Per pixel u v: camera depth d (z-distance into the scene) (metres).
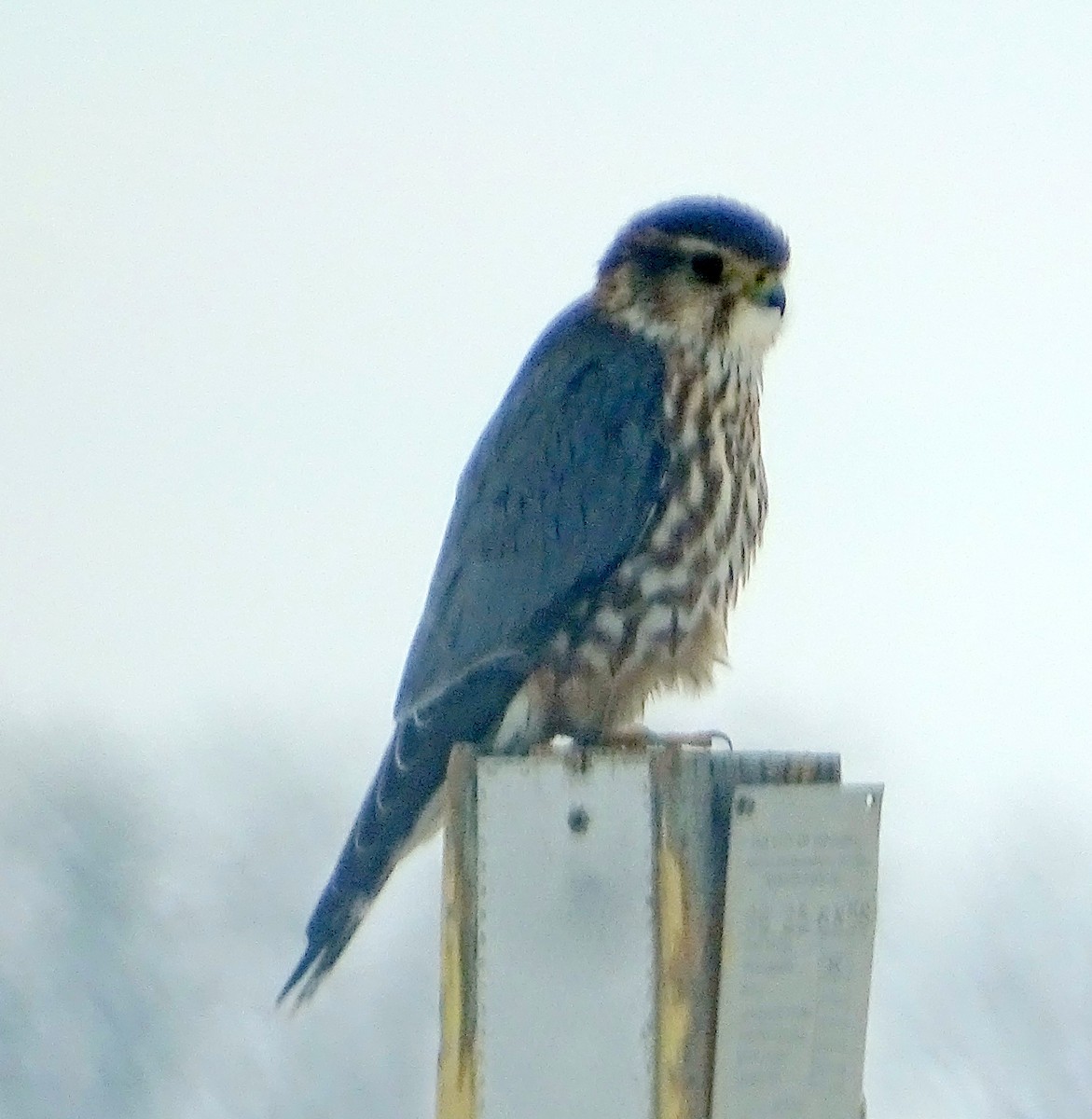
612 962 8.19
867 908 8.31
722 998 8.20
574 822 8.23
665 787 8.20
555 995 8.20
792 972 8.25
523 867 8.25
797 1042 8.25
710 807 8.24
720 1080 8.20
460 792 8.34
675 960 8.16
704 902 8.20
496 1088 8.21
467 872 8.30
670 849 8.18
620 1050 8.17
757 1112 8.22
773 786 8.22
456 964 8.29
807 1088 8.26
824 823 8.27
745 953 8.21
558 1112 8.18
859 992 8.31
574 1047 8.19
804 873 8.24
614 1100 8.16
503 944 8.24
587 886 8.22
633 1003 8.18
